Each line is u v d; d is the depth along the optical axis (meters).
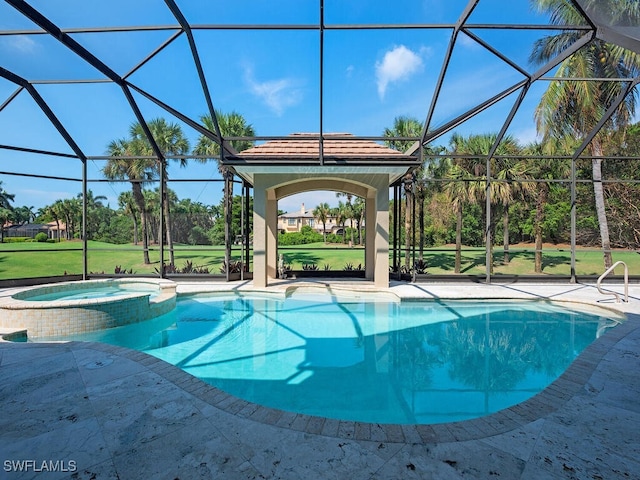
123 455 2.49
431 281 12.28
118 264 20.23
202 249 13.18
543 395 3.52
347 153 11.08
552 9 12.75
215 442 2.66
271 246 13.56
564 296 9.56
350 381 5.19
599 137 14.19
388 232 11.26
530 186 15.30
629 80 8.69
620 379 3.89
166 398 3.38
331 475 2.30
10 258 20.05
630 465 2.42
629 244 12.62
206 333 7.53
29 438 2.69
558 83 13.76
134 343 6.96
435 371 5.61
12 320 6.53
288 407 4.42
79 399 3.34
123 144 18.56
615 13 6.21
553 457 2.51
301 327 7.98
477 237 17.66
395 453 2.55
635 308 7.96
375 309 9.49
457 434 2.81
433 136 10.05
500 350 6.58
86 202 11.68
